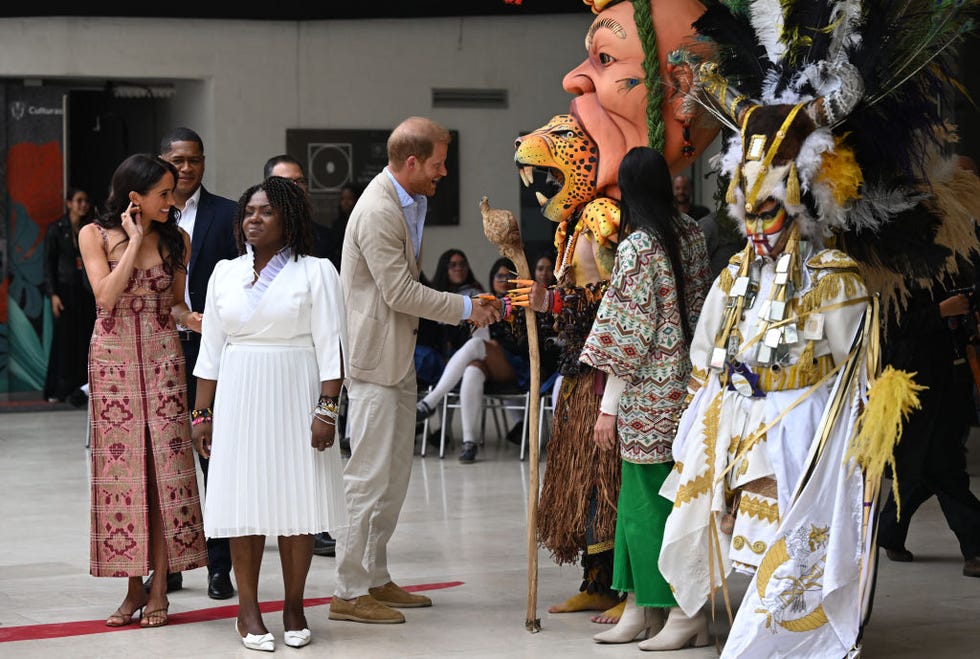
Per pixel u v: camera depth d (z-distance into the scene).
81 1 15.49
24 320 16.70
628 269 5.71
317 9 16.08
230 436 5.82
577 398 6.21
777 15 5.64
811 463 5.18
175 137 7.25
